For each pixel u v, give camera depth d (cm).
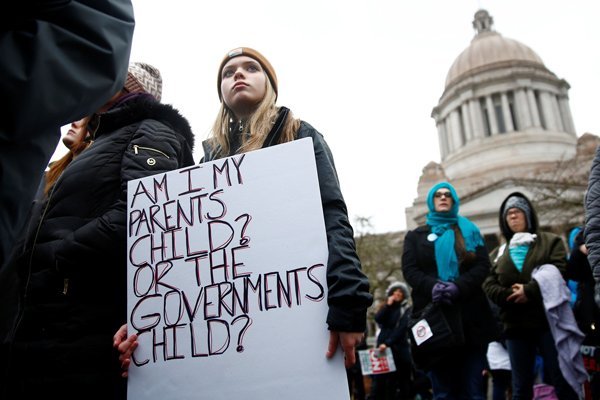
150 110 245
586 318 399
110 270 206
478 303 401
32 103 122
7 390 191
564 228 2027
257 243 191
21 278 210
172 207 207
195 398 178
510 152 4656
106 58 139
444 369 391
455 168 4972
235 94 249
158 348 189
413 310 422
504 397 607
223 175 205
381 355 813
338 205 200
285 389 170
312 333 174
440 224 437
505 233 500
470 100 5109
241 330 181
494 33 5850
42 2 125
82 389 185
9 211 127
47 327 192
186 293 193
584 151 3750
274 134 230
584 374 390
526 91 5034
